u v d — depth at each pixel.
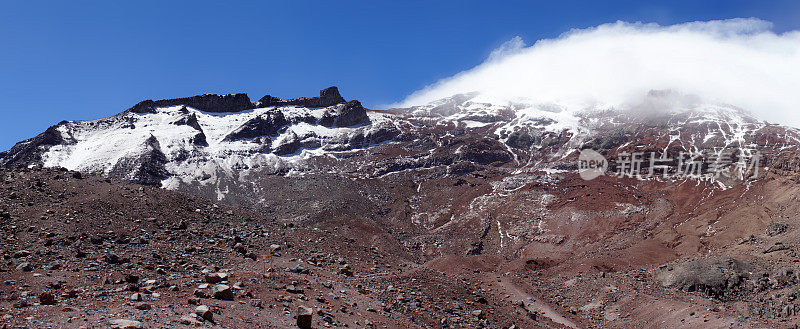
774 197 90.56
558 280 69.31
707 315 46.94
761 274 55.53
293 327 26.03
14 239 38.59
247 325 24.72
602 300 58.12
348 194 127.44
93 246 39.75
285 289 33.72
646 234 92.50
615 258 78.69
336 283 40.09
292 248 50.84
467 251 98.88
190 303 26.34
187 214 55.06
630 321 51.53
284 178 143.50
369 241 95.81
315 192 128.38
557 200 119.75
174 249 42.00
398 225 115.75
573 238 99.50
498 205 122.12
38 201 48.12
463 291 47.81
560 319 51.06
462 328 36.19
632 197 115.31
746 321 44.53
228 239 48.88
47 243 38.53
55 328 20.17
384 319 33.03
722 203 99.12
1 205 45.12
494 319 41.41
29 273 30.44
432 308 39.38
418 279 48.25
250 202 125.19
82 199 50.72
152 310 23.97
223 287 28.88
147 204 53.62
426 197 134.88
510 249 100.12
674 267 64.00
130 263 35.66
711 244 77.88
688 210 102.12
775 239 65.75
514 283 62.19
